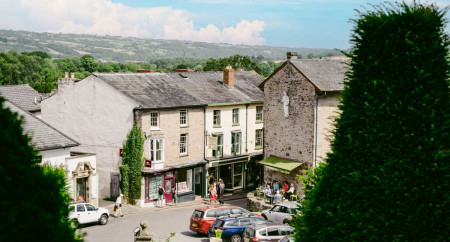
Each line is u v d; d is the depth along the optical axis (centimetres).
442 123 912
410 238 894
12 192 616
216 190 4194
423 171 895
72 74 4131
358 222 952
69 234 707
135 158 3744
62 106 4103
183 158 4116
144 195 3812
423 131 909
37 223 628
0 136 625
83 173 3309
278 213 2853
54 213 680
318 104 3366
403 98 937
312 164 3372
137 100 3772
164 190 3966
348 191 964
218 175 4547
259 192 3662
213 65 10888
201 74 4916
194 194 4212
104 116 3888
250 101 4725
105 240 2673
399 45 962
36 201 645
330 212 988
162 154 3903
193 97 4275
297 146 3475
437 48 945
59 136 3158
